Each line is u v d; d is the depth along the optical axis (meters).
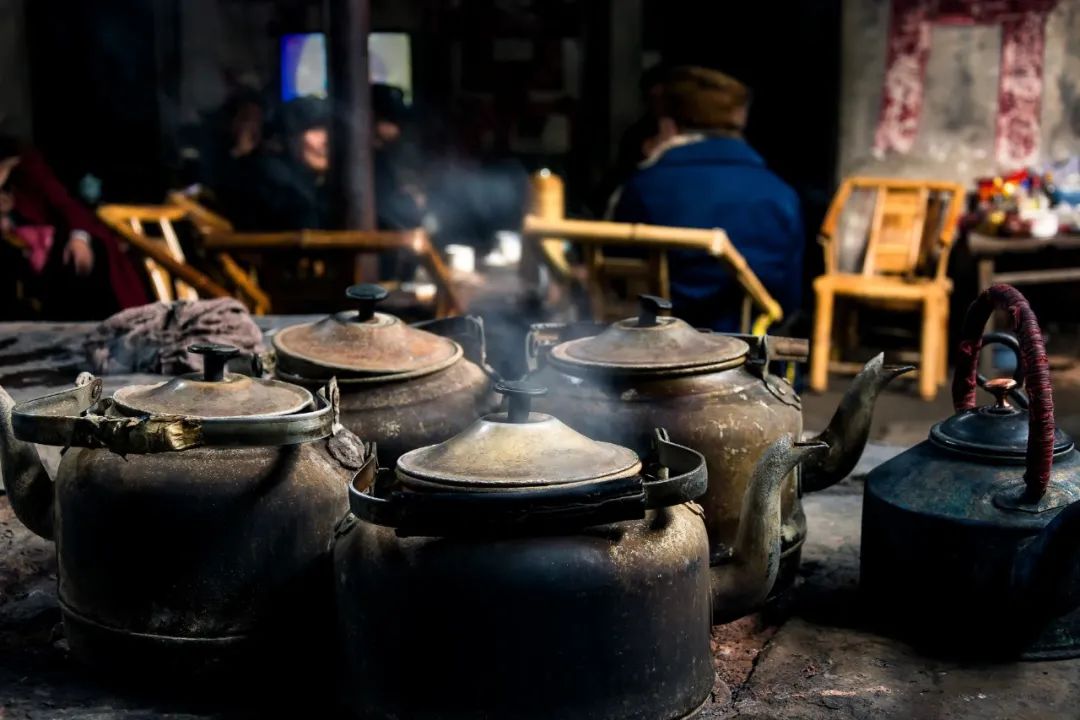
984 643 1.66
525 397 1.36
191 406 1.44
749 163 3.83
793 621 1.81
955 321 6.20
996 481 1.64
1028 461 1.60
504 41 8.61
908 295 5.45
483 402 1.80
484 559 1.27
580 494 1.27
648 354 1.70
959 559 1.63
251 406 1.45
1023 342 1.61
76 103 7.84
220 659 1.46
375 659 1.33
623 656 1.31
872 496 1.75
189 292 4.73
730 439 1.66
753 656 1.71
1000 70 6.20
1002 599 1.62
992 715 1.51
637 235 3.46
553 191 4.21
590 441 1.39
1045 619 1.63
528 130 8.70
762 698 1.56
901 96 6.28
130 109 8.04
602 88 8.33
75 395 1.52
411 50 8.61
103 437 1.40
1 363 3.04
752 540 1.52
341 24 4.86
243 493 1.43
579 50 8.61
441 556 1.29
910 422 5.16
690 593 1.37
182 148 8.43
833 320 6.07
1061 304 6.40
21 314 5.17
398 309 4.29
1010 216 5.74
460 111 8.68
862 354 6.35
